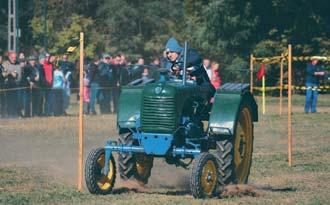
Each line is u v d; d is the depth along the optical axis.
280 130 52.00
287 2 96.12
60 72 61.97
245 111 28.39
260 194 26.55
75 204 24.19
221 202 24.52
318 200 25.38
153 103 25.64
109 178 26.31
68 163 35.12
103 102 64.12
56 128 50.72
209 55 99.94
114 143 26.67
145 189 27.89
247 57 96.25
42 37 121.38
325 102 85.12
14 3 80.56
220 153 26.64
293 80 97.25
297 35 97.50
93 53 115.88
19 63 58.88
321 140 46.09
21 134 47.09
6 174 31.25
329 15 100.06
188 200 24.77
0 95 58.31
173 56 27.48
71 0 124.12
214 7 95.56
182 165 27.02
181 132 25.91
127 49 119.50
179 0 124.50
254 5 95.12
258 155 38.31
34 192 26.61
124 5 121.38
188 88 26.25
